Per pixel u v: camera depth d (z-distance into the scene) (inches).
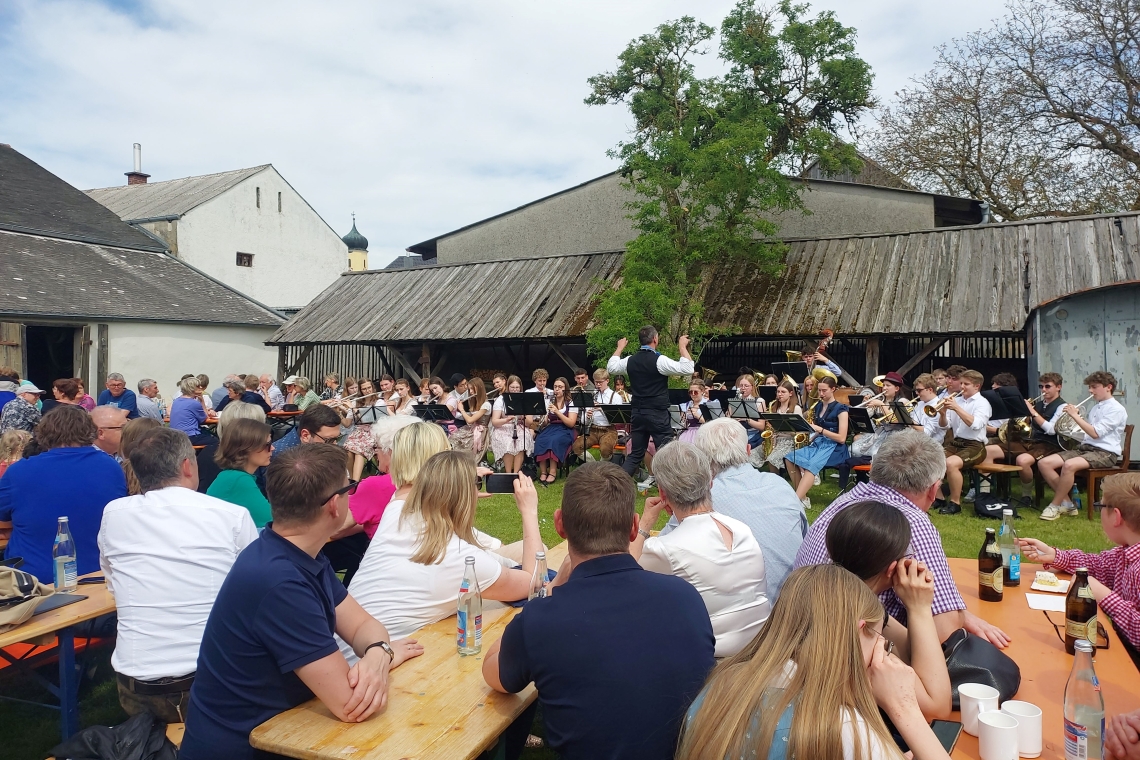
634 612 82.3
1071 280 455.8
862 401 370.9
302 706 91.4
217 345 806.5
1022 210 839.7
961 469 301.4
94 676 161.0
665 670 79.6
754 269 569.0
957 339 574.6
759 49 560.1
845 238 564.7
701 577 110.5
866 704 65.1
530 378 722.2
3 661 155.3
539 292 641.0
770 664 67.7
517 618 85.9
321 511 93.4
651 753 78.0
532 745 135.5
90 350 703.7
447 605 118.6
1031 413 302.4
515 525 293.0
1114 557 128.5
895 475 119.0
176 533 114.1
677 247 528.4
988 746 80.0
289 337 695.7
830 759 60.9
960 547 244.7
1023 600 129.9
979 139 833.5
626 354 505.0
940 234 534.6
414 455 132.6
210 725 89.0
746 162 512.1
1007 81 805.2
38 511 147.6
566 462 426.3
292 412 458.3
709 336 530.3
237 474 164.2
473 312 641.6
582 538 87.3
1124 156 760.3
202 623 114.0
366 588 119.0
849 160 569.3
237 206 1086.4
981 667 93.4
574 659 79.9
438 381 438.0
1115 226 481.1
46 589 130.3
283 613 87.3
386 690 91.9
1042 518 284.4
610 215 769.6
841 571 72.2
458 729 86.1
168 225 1016.2
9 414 278.7
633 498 90.4
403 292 714.2
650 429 315.0
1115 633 114.7
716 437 145.5
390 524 121.8
